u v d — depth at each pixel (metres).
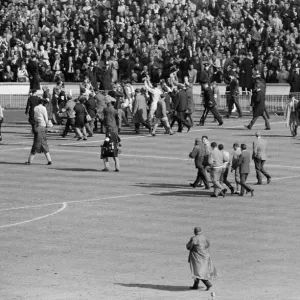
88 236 103.00
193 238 85.19
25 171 137.25
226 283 87.38
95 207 115.56
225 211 114.00
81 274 89.94
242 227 106.69
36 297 82.69
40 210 114.19
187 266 92.69
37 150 142.00
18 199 119.50
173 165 141.62
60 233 104.12
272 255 96.38
